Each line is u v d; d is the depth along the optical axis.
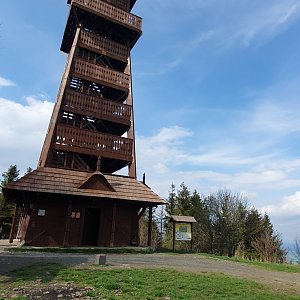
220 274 12.01
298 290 10.24
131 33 26.80
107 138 22.08
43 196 18.69
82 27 24.89
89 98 22.44
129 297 7.31
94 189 19.59
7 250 16.17
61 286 8.05
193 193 54.53
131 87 24.89
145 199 20.88
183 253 20.69
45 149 21.80
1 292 7.21
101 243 19.84
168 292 8.05
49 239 18.27
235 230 43.94
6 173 47.75
